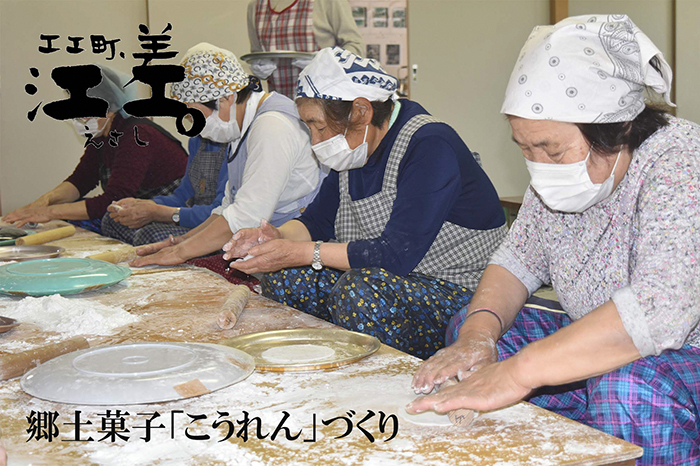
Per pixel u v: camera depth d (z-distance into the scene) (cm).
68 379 111
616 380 115
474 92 679
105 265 206
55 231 309
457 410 98
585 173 119
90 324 155
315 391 112
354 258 193
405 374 120
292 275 216
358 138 196
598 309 105
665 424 113
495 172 702
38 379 113
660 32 614
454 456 87
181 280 215
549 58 114
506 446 90
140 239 342
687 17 585
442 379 110
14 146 580
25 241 286
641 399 113
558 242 142
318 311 217
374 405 105
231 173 299
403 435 94
